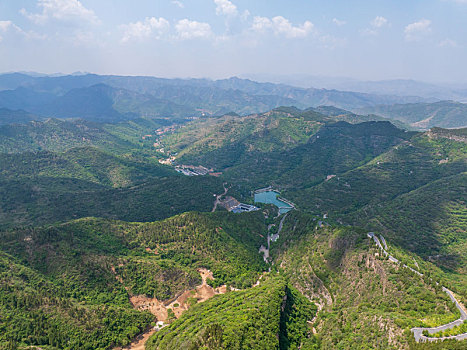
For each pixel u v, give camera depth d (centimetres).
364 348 17025
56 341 18475
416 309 18825
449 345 14412
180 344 16862
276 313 19400
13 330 18112
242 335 16612
